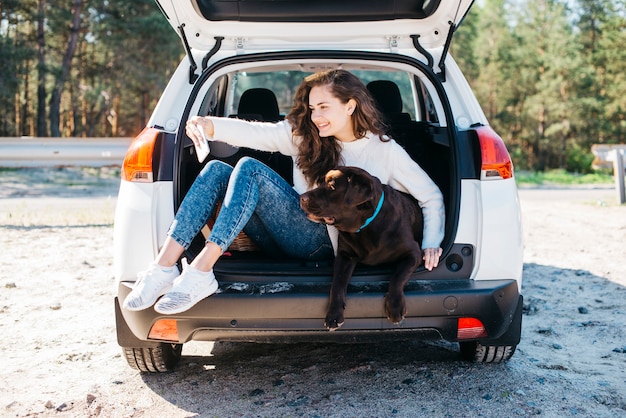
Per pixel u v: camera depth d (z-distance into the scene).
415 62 3.10
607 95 41.47
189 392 2.92
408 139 3.56
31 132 43.25
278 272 2.66
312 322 2.58
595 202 10.23
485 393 2.86
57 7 28.38
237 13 3.20
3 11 27.45
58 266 5.44
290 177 3.60
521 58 41.84
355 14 3.22
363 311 2.58
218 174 2.75
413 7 3.19
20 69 26.48
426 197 2.84
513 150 45.44
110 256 5.88
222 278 2.66
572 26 42.66
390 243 2.62
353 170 2.52
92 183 14.36
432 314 2.61
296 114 2.83
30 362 3.31
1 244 6.34
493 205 2.79
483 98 44.19
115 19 28.70
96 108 40.41
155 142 2.84
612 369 3.17
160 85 31.23
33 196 11.31
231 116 3.93
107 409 2.74
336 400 2.80
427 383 2.98
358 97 2.74
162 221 2.78
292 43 3.39
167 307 2.51
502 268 2.77
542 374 3.10
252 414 2.68
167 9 3.06
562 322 3.96
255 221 2.93
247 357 3.40
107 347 3.54
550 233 7.14
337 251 2.72
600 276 5.14
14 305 4.31
